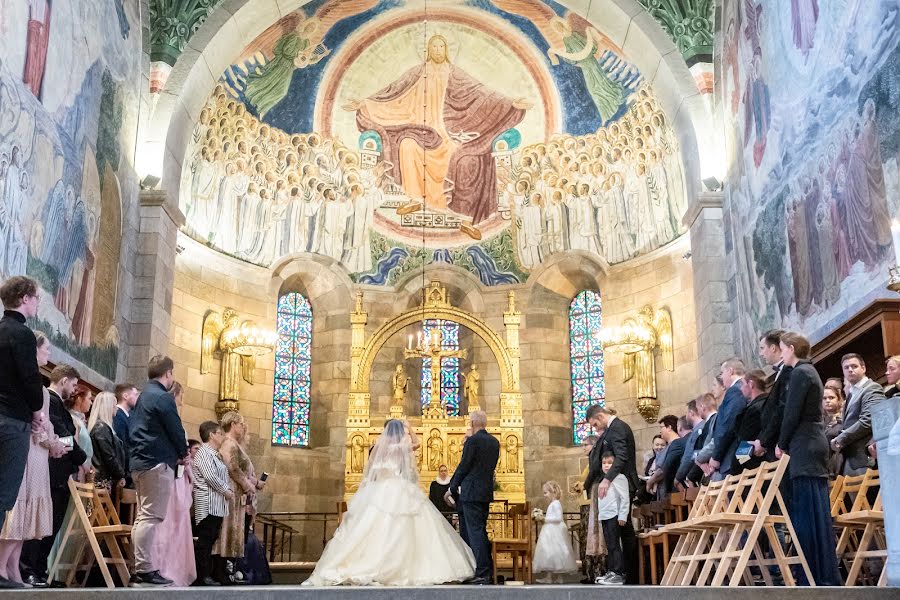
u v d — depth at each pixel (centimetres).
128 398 1152
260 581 1356
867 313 1098
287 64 2239
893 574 680
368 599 657
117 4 1659
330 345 2447
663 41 1895
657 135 2169
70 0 1430
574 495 2348
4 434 730
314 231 2417
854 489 898
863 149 1165
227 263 2256
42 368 1267
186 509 1095
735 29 1719
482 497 1129
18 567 830
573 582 1731
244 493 1208
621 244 2328
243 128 2234
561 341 2477
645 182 2248
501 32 2316
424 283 2422
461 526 1198
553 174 2414
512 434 2141
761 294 1570
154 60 1833
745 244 1653
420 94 2439
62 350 1396
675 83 1880
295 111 2334
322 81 2345
